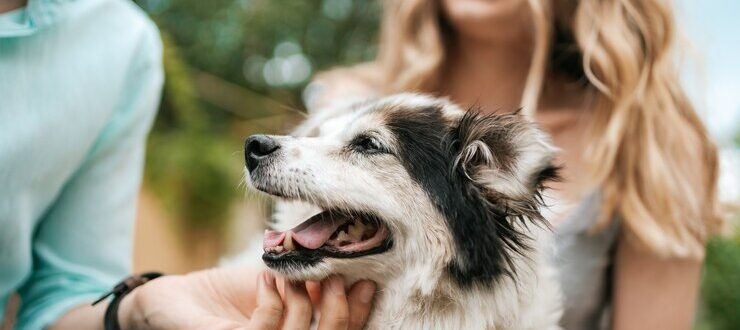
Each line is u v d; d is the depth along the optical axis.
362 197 0.70
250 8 1.45
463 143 0.71
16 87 0.63
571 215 0.89
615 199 0.89
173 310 0.63
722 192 0.95
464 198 0.70
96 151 0.73
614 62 0.90
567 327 0.91
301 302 0.64
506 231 0.71
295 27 1.51
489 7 0.95
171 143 1.21
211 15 1.42
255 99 1.46
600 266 0.92
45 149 0.65
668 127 0.89
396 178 0.71
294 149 0.72
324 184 0.70
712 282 1.75
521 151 0.70
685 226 0.88
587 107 0.97
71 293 0.73
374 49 1.58
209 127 1.30
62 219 0.74
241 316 0.67
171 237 1.23
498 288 0.70
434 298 0.71
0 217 0.64
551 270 0.80
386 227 0.71
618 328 0.92
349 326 0.69
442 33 1.04
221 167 1.21
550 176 0.72
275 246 0.68
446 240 0.70
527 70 1.03
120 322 0.66
